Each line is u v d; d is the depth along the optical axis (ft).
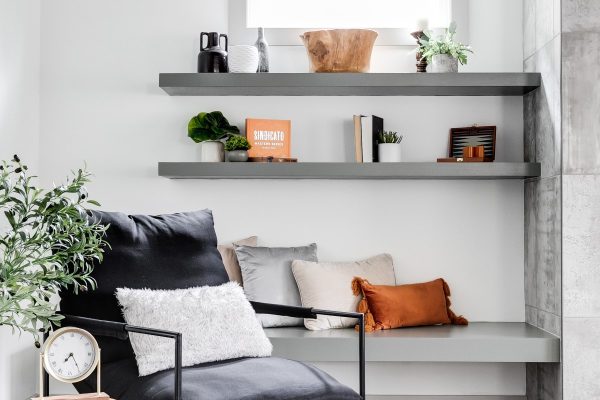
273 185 11.98
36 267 11.01
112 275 8.13
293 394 6.97
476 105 11.94
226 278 9.00
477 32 11.98
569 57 10.06
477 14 11.98
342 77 10.82
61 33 12.02
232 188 11.98
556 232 10.25
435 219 11.94
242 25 12.00
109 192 11.98
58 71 12.01
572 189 10.05
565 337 10.05
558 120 10.15
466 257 11.91
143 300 7.80
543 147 10.80
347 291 11.00
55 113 12.00
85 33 12.02
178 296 8.03
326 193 11.97
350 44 10.98
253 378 7.14
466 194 11.94
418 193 11.95
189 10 12.01
